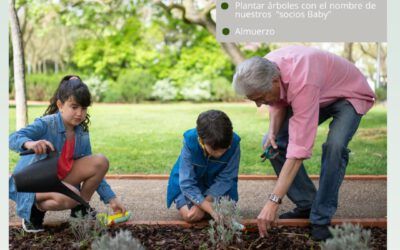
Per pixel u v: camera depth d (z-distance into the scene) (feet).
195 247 9.75
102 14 38.52
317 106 9.70
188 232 10.61
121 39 38.91
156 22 39.04
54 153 10.30
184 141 11.15
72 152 10.92
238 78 9.45
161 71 38.55
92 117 29.35
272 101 9.98
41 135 10.65
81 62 38.60
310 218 10.44
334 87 10.53
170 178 11.94
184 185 10.96
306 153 9.57
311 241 10.19
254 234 10.52
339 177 10.21
